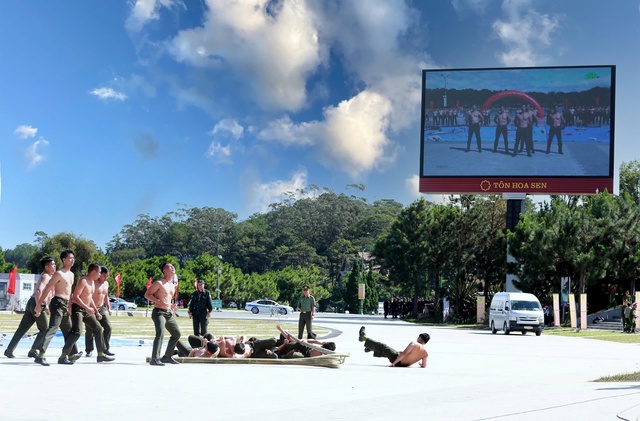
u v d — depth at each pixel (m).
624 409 12.61
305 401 13.30
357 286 126.38
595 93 69.38
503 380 18.34
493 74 71.00
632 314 52.88
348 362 22.22
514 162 70.25
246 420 10.97
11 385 14.16
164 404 12.40
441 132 71.50
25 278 70.56
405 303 89.38
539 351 31.44
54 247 103.44
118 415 11.13
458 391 15.38
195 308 26.20
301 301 31.33
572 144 69.44
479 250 77.75
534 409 12.54
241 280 127.50
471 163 70.94
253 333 40.62
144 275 120.81
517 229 65.75
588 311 69.88
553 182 69.50
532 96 70.25
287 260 183.50
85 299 18.56
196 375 16.86
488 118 70.81
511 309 49.44
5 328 35.47
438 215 81.06
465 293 79.31
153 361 18.89
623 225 62.50
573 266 62.47
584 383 17.67
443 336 43.47
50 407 11.70
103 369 17.45
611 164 68.75
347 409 12.34
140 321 53.00
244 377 16.78
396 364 21.23
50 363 18.50
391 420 11.14
